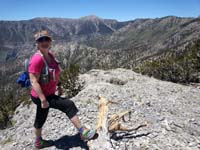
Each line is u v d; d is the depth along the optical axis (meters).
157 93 3.80
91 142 2.06
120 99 3.36
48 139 2.47
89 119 2.74
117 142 2.16
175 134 2.31
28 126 3.04
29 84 2.04
